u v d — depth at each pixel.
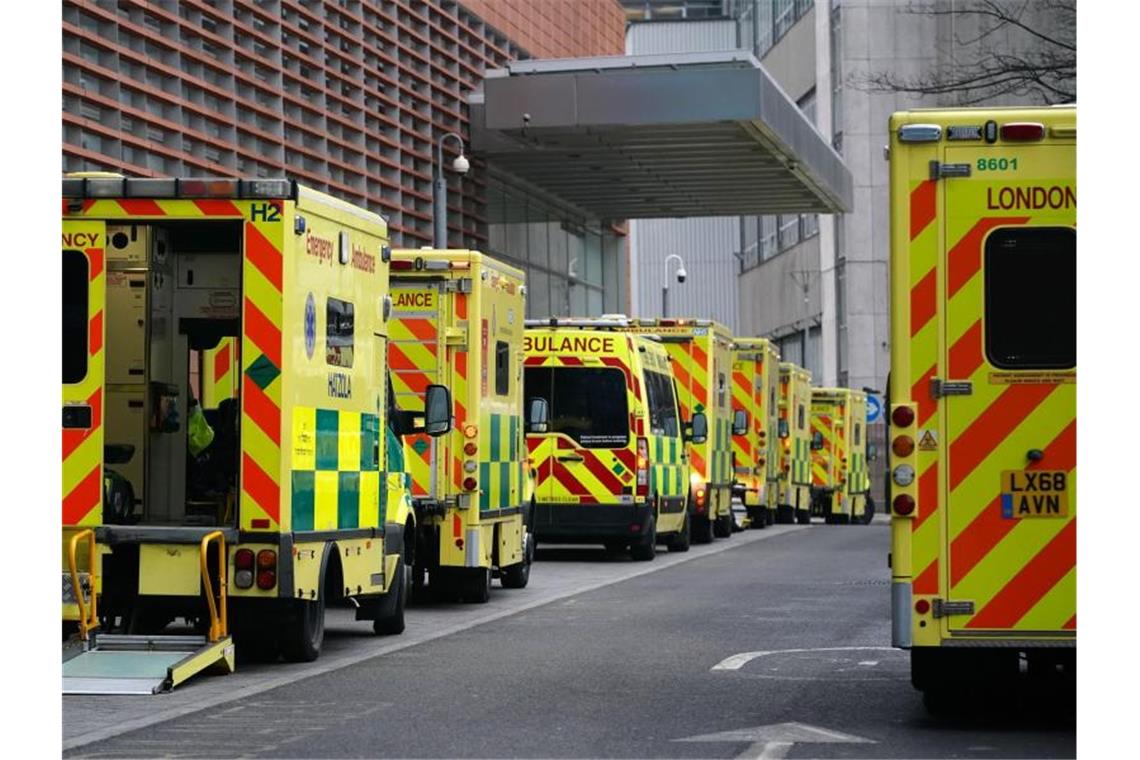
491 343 20.91
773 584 23.80
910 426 11.12
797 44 81.38
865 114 70.00
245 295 13.98
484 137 39.75
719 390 35.91
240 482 13.97
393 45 36.06
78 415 13.91
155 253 15.17
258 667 14.65
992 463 11.10
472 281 20.19
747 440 42.00
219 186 13.95
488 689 13.28
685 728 11.34
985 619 11.09
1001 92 30.11
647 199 47.78
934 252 11.12
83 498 13.91
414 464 20.16
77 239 13.95
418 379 20.22
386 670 14.46
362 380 15.83
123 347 15.16
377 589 16.38
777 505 45.31
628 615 19.33
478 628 18.02
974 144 11.12
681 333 34.78
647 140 39.06
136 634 14.59
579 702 12.58
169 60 26.97
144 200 13.95
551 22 46.06
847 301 71.31
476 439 20.20
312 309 14.48
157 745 10.75
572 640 16.78
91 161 24.27
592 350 28.28
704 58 36.38
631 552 28.97
